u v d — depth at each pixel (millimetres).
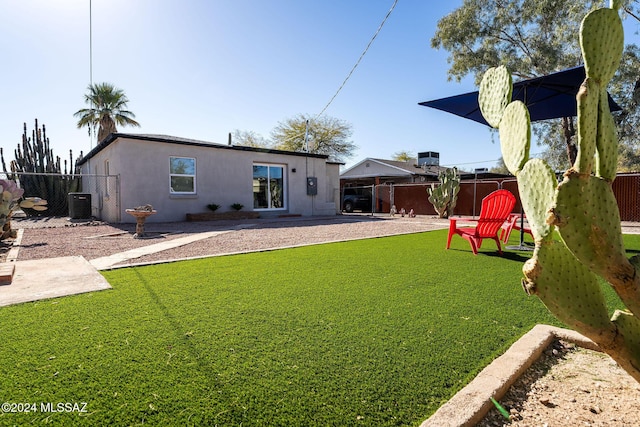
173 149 11633
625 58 15023
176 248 6078
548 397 1663
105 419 1414
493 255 5387
